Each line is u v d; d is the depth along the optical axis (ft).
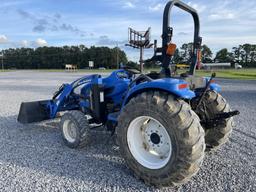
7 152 13.15
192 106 11.36
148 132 10.32
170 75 10.48
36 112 16.67
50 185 9.59
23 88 46.11
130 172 10.66
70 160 11.96
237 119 19.83
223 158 12.00
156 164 9.57
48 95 35.60
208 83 11.20
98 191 9.18
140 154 10.11
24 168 11.11
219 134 12.17
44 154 12.78
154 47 10.89
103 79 14.07
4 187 9.45
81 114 13.43
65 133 13.83
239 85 47.32
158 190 9.27
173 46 9.87
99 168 11.07
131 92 10.41
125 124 10.21
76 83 15.19
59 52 299.17
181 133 8.67
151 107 9.33
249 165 11.24
